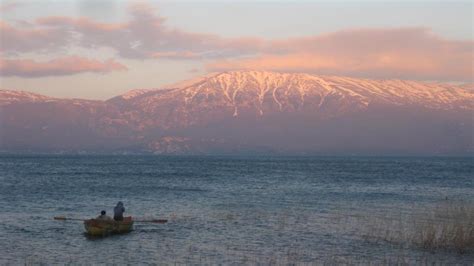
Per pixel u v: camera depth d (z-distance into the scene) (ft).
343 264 98.02
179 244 115.96
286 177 393.91
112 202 199.93
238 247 112.88
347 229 134.62
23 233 127.95
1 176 364.38
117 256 104.12
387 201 207.92
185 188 272.72
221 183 317.63
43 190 248.11
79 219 147.64
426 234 121.29
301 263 98.94
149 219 152.66
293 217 156.35
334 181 346.13
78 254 105.81
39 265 96.12
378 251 109.09
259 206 187.01
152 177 376.68
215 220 150.20
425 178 390.63
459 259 102.58
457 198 219.20
